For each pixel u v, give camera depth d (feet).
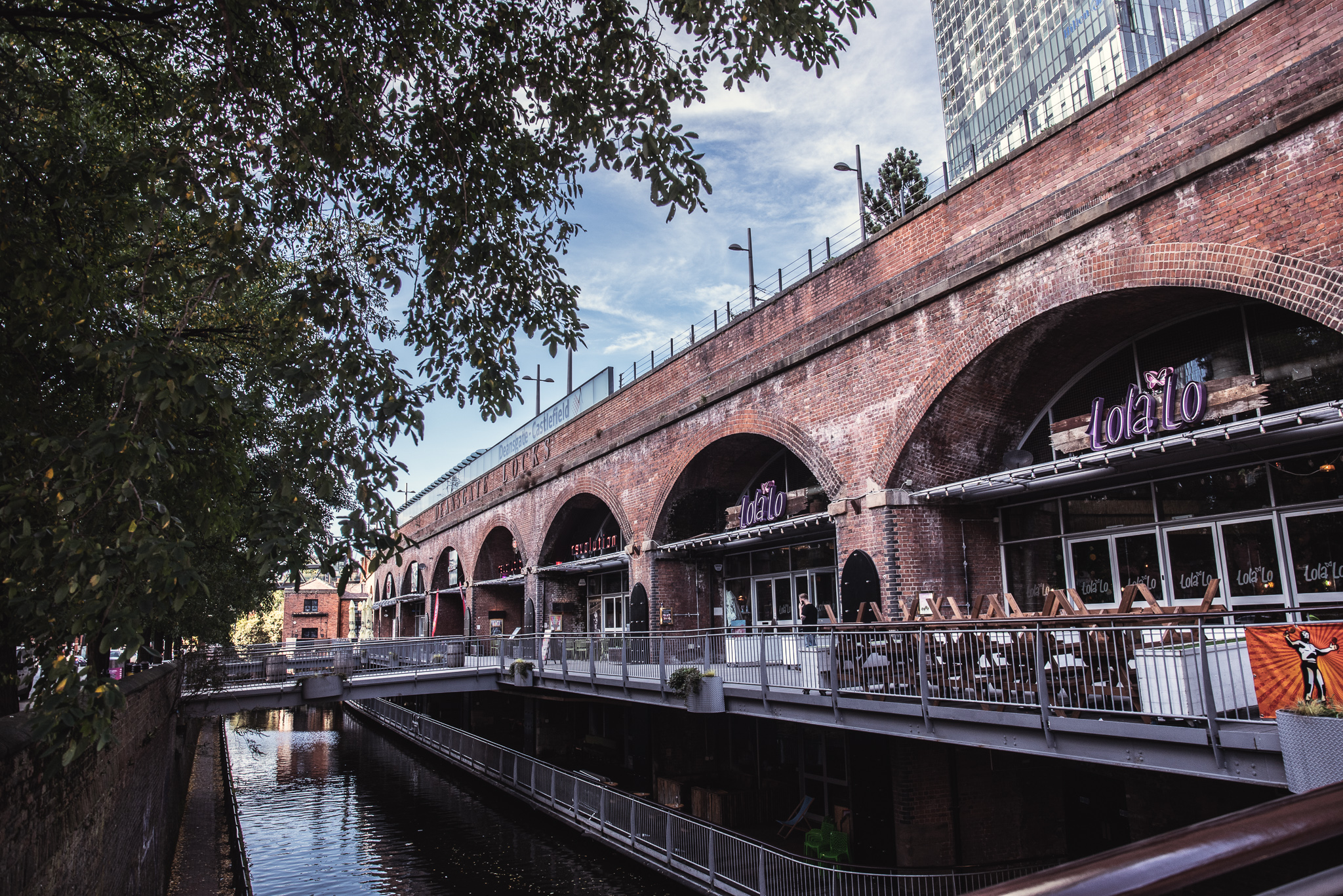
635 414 68.85
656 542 64.23
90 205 17.46
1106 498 39.09
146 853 35.32
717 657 46.65
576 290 24.31
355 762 96.89
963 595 42.27
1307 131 26.63
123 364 13.11
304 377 16.62
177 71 21.02
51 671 11.85
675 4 19.47
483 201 22.35
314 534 15.70
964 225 40.52
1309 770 18.37
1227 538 34.19
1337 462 30.83
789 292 52.11
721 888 42.47
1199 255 29.55
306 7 19.60
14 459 13.48
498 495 102.17
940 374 39.75
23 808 15.29
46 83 17.69
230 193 16.75
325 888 49.93
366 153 21.49
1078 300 33.91
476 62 22.50
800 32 18.89
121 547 11.82
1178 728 22.68
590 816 56.75
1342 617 30.09
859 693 34.12
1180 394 32.40
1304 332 31.40
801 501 50.96
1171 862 2.91
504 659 71.31
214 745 112.68
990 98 265.34
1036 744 26.94
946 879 38.96
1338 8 26.58
